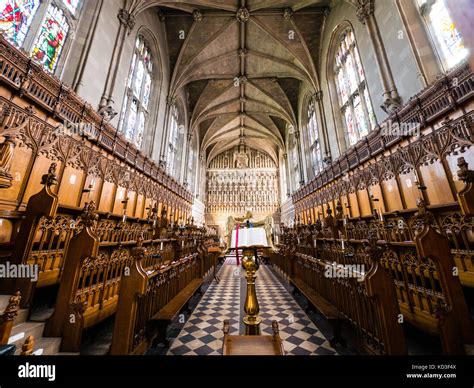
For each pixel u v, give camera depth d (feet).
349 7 34.99
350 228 25.20
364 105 33.45
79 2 24.88
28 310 9.89
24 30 18.90
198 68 51.90
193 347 11.82
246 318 7.98
